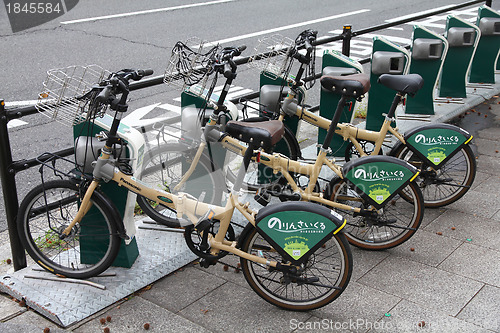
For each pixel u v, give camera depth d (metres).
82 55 9.70
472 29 6.85
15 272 3.65
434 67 6.32
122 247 3.59
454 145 4.23
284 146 4.72
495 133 6.21
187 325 3.17
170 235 4.09
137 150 3.48
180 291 3.51
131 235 3.66
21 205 3.53
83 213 3.44
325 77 3.65
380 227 4.05
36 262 3.62
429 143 4.25
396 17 13.41
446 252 3.92
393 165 3.69
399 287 3.52
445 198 4.49
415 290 3.48
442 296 3.42
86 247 3.64
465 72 7.07
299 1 15.54
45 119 7.05
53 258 3.79
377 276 3.64
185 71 3.86
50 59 9.43
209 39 10.84
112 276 3.59
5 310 3.36
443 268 3.72
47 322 3.23
